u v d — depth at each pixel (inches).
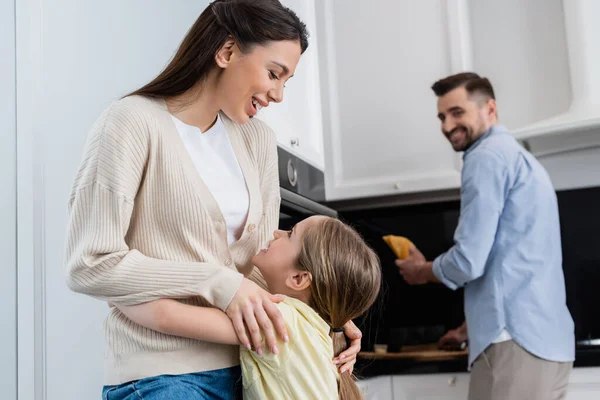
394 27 117.5
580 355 96.0
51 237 64.3
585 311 115.7
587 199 117.3
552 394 87.2
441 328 118.4
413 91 116.0
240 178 52.7
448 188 113.5
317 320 48.8
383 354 107.9
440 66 115.3
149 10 79.4
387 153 116.6
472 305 90.4
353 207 124.0
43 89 64.2
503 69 119.6
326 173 119.0
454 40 114.9
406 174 115.5
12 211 62.1
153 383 45.3
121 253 44.4
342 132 118.9
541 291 87.3
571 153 117.5
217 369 47.4
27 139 62.9
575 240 117.4
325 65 120.2
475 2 122.0
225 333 45.3
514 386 85.6
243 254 52.8
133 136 46.5
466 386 95.5
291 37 49.9
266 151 56.6
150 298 44.8
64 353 64.9
